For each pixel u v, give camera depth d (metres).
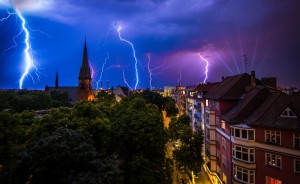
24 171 21.95
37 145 21.45
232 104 40.22
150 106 56.81
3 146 25.66
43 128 26.81
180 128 54.47
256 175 31.19
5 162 25.56
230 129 34.97
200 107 58.66
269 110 31.47
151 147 32.94
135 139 31.56
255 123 30.81
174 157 42.91
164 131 38.22
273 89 38.44
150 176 29.39
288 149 27.58
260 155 30.73
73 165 22.41
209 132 45.91
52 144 21.27
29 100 94.25
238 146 32.66
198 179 47.00
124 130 32.28
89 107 32.06
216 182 43.25
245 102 36.56
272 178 29.31
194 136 42.44
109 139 30.50
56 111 31.52
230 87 41.75
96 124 28.80
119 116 36.75
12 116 27.98
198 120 60.47
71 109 35.88
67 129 23.70
